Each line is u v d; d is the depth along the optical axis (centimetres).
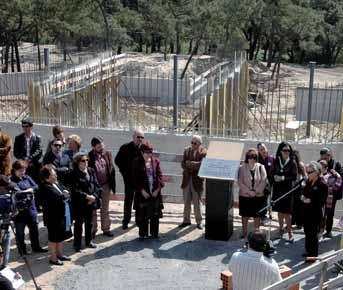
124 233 1081
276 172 1030
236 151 1043
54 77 1670
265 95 3412
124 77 2427
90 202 975
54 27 3694
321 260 624
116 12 4425
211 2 3906
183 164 1098
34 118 1499
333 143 1241
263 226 1123
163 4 4084
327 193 958
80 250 985
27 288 848
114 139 1338
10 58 4216
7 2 3428
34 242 973
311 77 1425
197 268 917
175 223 1139
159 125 1736
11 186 876
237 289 573
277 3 4125
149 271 905
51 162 1038
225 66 1688
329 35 6266
